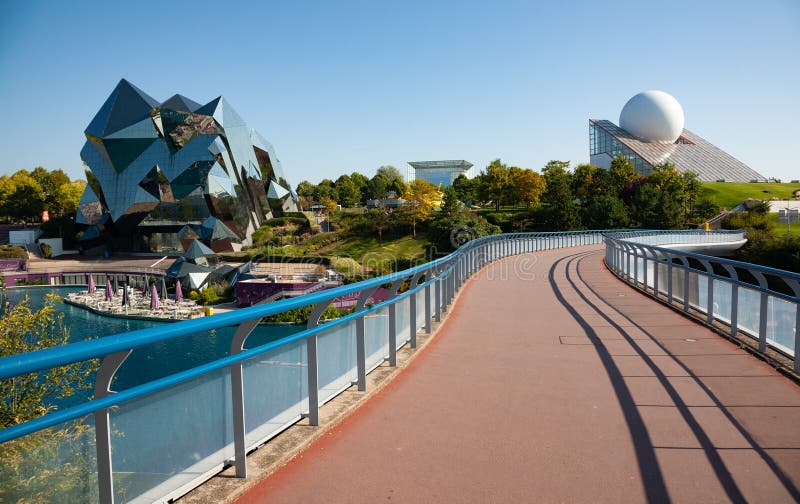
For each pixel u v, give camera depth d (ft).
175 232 306.35
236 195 296.51
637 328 28.81
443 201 306.14
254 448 11.99
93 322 152.76
